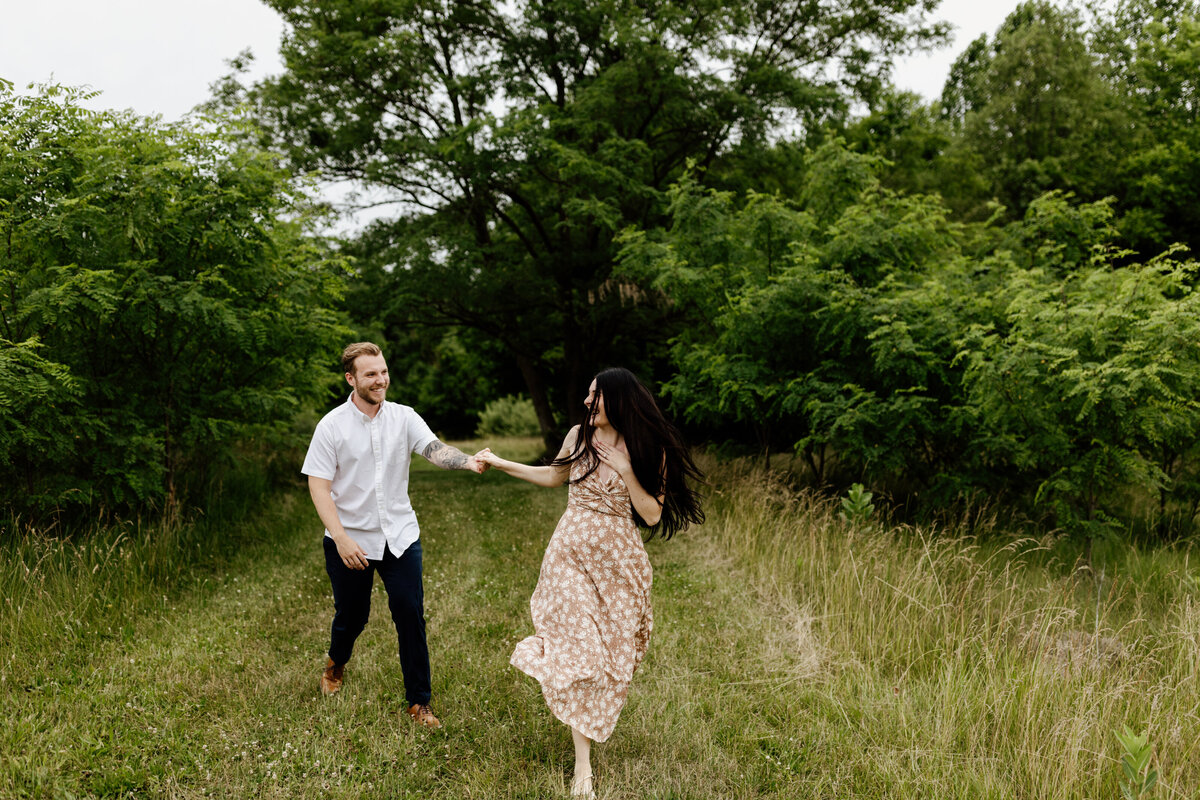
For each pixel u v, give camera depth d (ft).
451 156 40.09
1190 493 20.84
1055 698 10.25
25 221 18.01
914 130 68.28
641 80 41.24
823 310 23.02
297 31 42.57
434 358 89.35
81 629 13.10
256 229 20.84
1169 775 8.67
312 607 15.44
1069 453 18.08
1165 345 15.85
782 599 15.51
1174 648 12.19
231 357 22.88
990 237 28.99
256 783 8.64
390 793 8.57
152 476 19.11
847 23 46.29
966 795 8.55
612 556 9.14
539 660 8.79
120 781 8.55
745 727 10.35
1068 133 65.10
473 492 34.58
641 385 9.29
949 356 21.45
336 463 9.99
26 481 18.28
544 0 44.27
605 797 8.57
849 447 22.00
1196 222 50.60
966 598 13.62
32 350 17.61
